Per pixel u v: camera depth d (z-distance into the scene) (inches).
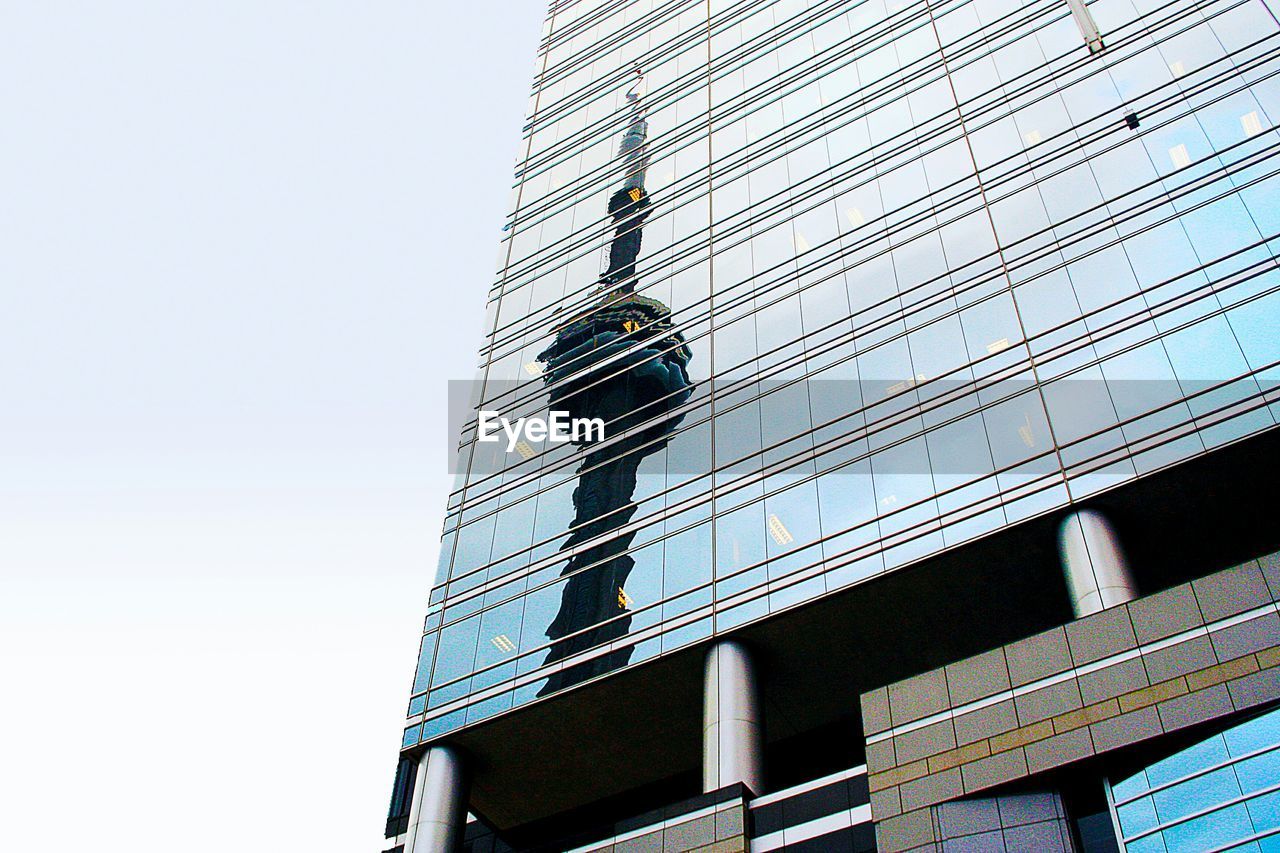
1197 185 1643.7
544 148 2977.4
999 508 1464.1
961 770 1173.1
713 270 2196.1
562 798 1747.0
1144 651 1154.0
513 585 1877.5
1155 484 1376.7
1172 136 1739.7
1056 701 1169.4
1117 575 1325.0
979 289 1748.3
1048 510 1418.6
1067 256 1689.2
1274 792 993.5
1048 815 1105.4
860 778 1288.1
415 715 1776.6
